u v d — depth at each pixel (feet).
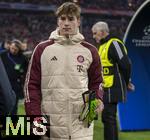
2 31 127.75
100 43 20.33
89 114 10.45
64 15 10.44
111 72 19.72
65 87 10.38
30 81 10.65
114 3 135.44
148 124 29.48
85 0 134.10
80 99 10.44
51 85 10.44
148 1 27.07
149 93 29.53
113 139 19.94
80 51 10.58
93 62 10.77
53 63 10.43
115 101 19.77
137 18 28.17
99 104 10.82
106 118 19.98
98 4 134.92
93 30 20.31
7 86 9.49
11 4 131.34
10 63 24.50
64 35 10.53
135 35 28.81
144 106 29.48
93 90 10.82
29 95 10.59
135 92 29.32
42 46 10.59
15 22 131.44
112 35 19.93
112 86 19.75
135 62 29.19
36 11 133.49
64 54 10.45
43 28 129.08
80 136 10.54
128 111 29.14
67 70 10.40
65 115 10.41
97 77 10.92
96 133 27.61
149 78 29.55
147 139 26.27
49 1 134.00
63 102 10.36
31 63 10.69
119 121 28.99
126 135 27.66
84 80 10.59
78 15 10.59
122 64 19.40
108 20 133.80
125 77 19.74
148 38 29.01
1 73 9.41
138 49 29.12
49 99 10.52
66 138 10.45
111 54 19.58
